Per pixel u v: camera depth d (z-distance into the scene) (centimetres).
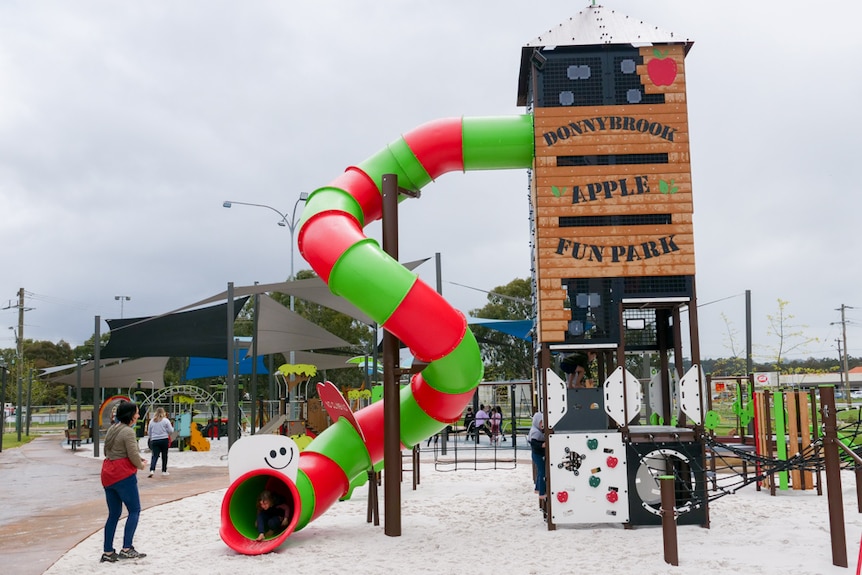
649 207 991
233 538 862
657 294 979
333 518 1066
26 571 758
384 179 966
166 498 1298
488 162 1030
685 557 775
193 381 5731
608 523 982
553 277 983
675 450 952
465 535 923
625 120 1003
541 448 1053
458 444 2698
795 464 894
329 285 902
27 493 1459
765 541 846
